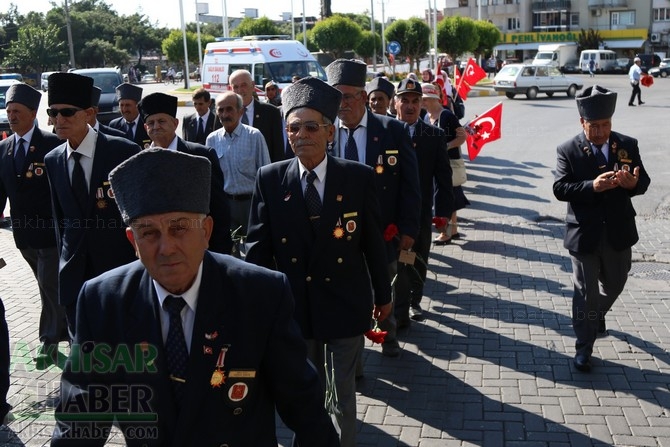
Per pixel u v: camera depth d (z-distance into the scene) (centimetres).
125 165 208
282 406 238
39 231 541
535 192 1170
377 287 402
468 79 1455
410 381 517
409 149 521
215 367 216
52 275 548
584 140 509
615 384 501
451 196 642
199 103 855
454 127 856
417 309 634
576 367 523
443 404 481
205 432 217
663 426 444
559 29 6950
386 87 634
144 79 6850
